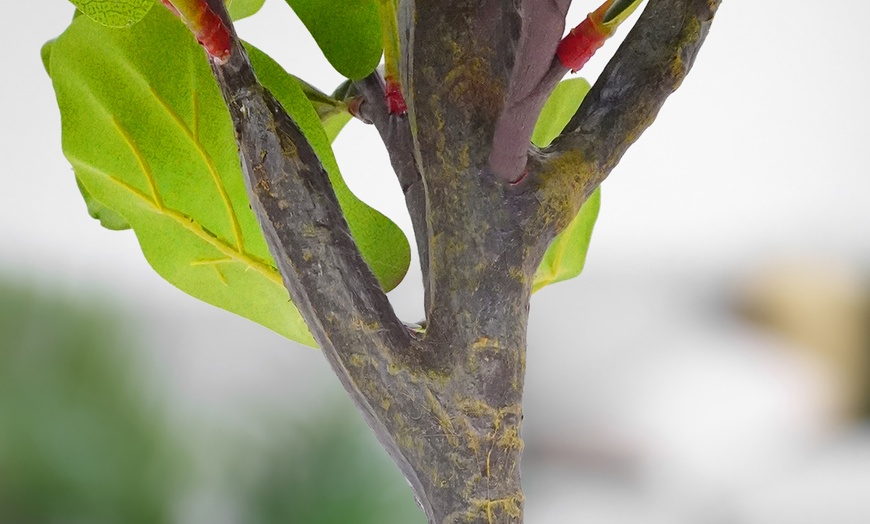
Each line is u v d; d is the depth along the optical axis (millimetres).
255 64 724
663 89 690
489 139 670
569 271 785
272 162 662
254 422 1728
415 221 720
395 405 667
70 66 707
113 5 650
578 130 689
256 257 737
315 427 1702
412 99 677
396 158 738
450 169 671
